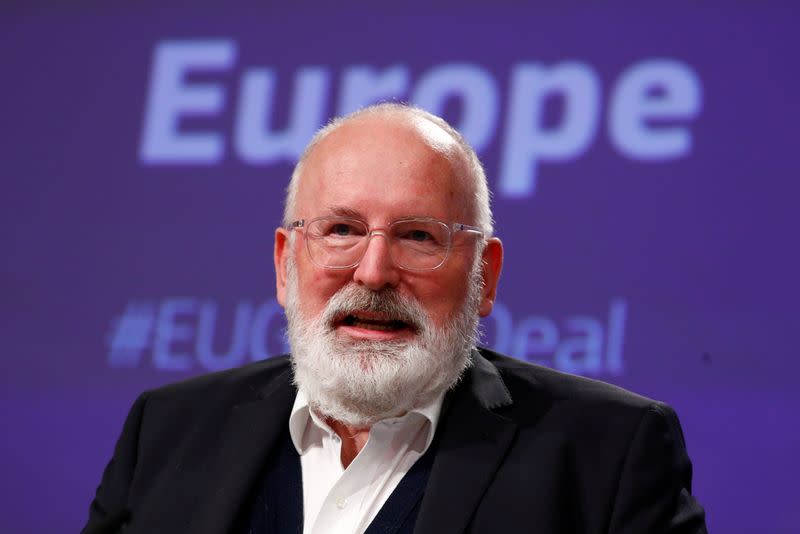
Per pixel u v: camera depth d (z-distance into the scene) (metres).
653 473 6.47
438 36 14.27
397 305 6.64
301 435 7.07
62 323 14.59
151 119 14.91
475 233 6.93
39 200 14.98
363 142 6.83
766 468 12.45
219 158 14.63
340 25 14.59
